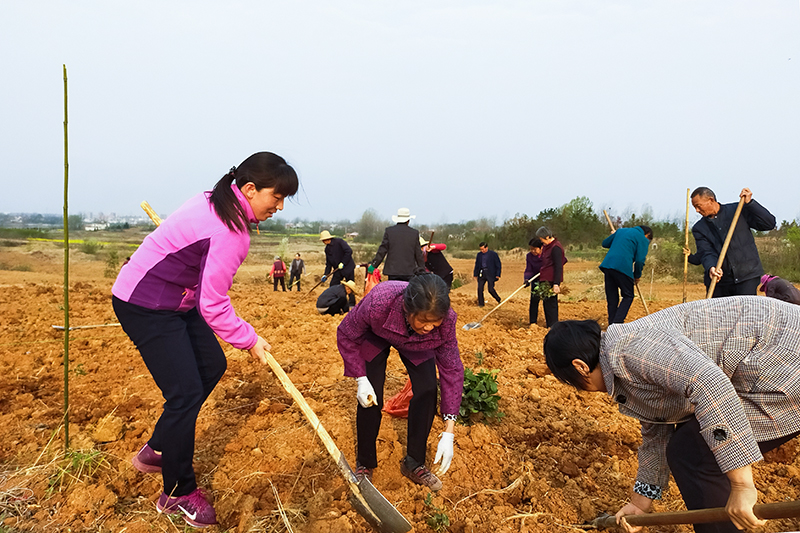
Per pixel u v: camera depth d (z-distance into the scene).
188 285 2.69
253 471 3.35
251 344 2.69
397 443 3.61
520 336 7.45
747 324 2.14
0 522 2.76
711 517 2.07
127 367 5.32
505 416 4.17
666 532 2.84
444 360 2.97
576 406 4.51
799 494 3.18
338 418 3.98
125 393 4.55
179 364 2.67
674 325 2.23
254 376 5.05
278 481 3.24
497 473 3.44
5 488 3.04
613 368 2.20
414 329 2.67
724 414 1.92
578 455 3.71
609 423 4.18
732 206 5.64
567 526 2.94
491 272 11.38
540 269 8.44
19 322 7.40
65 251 3.22
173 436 2.69
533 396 4.63
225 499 3.02
